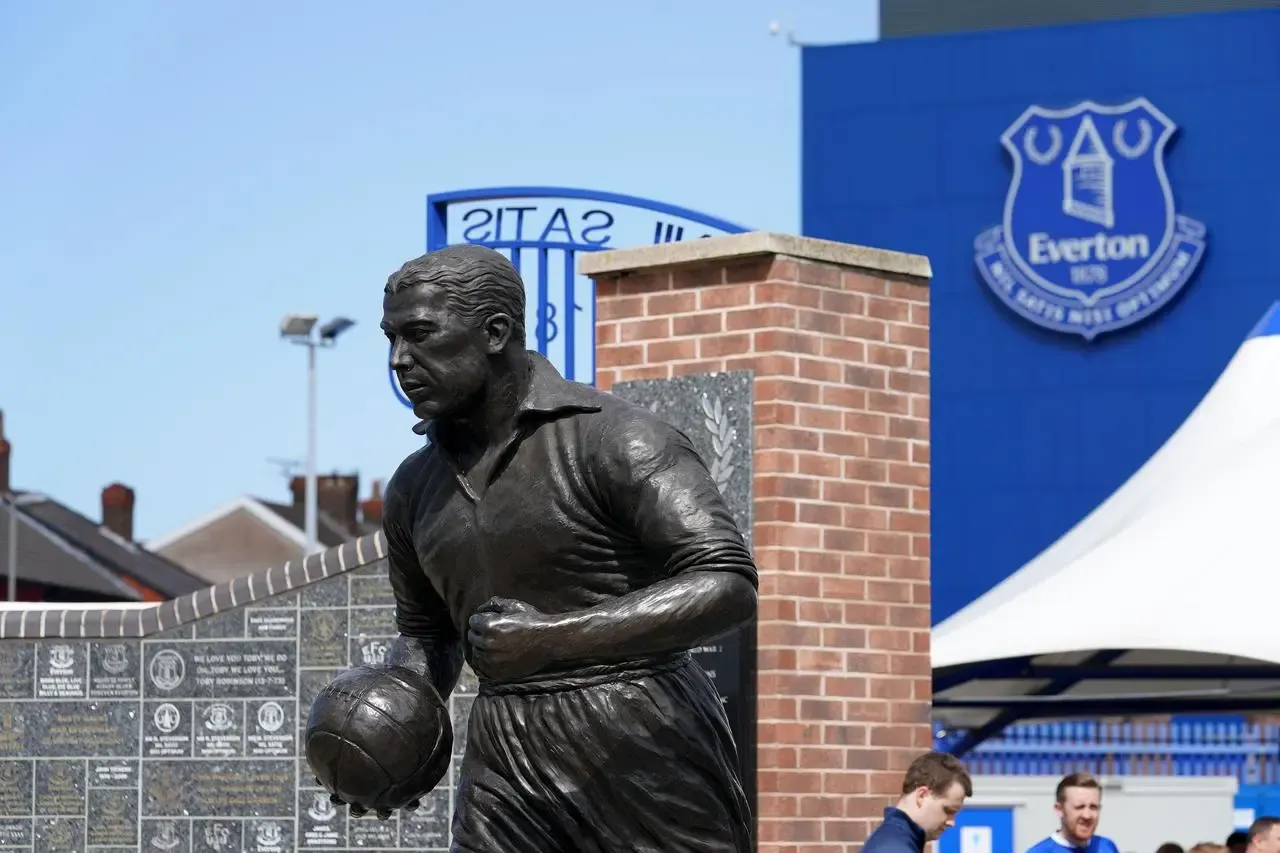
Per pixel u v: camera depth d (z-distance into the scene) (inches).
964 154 1285.7
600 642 212.1
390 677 232.2
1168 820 1039.0
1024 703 569.0
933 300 1289.4
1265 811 1031.0
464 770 230.8
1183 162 1253.1
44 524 2383.1
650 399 418.9
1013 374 1274.6
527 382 225.0
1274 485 463.5
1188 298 1250.0
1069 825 440.1
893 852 349.4
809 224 1302.9
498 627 214.5
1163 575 448.5
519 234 464.8
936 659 448.1
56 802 459.8
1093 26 1267.2
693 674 229.0
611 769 221.3
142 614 458.6
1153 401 1253.1
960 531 1282.0
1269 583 440.1
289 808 446.9
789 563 406.0
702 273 417.7
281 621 450.0
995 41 1280.8
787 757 403.5
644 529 217.6
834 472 414.0
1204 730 1091.3
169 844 453.7
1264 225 1241.4
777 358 406.9
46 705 461.7
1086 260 1262.3
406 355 218.5
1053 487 1268.5
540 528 221.8
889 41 1299.2
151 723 456.8
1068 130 1267.2
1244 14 1248.8
